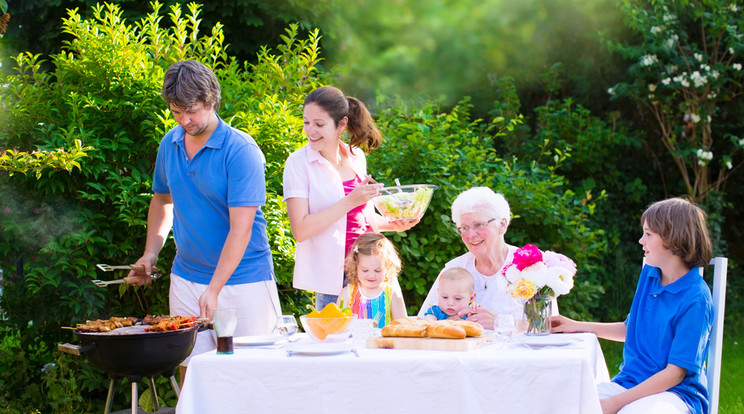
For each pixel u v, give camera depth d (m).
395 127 5.63
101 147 4.13
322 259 3.51
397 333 2.67
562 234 5.70
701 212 2.84
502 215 3.29
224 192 3.27
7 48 6.82
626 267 7.67
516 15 9.91
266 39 7.29
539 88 9.24
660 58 8.09
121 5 6.84
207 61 4.79
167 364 2.87
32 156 3.83
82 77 4.39
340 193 3.56
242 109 4.57
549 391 2.31
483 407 2.32
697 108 8.04
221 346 2.52
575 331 3.19
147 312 4.34
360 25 12.39
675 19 8.00
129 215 4.10
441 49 12.34
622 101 8.70
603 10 8.56
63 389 4.14
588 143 8.02
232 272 3.22
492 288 3.30
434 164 5.09
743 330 7.86
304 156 3.53
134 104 4.18
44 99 4.38
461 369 2.32
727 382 5.66
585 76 8.87
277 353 2.55
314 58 5.13
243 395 2.38
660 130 8.53
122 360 2.79
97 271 4.23
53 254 4.04
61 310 4.20
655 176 8.69
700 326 2.74
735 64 7.95
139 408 4.14
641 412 2.60
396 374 2.33
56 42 7.02
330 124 3.45
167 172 3.38
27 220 4.14
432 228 4.96
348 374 2.34
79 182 4.23
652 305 2.90
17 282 4.20
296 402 2.36
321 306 3.57
